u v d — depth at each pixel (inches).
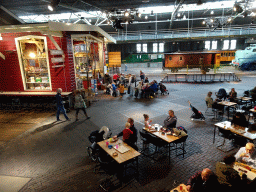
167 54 1106.1
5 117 407.2
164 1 833.5
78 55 631.2
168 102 491.2
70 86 463.5
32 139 294.8
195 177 145.9
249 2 732.7
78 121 369.4
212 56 1058.1
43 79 472.7
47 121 375.2
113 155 179.0
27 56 474.9
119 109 442.0
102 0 783.7
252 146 171.8
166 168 209.8
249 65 1095.6
